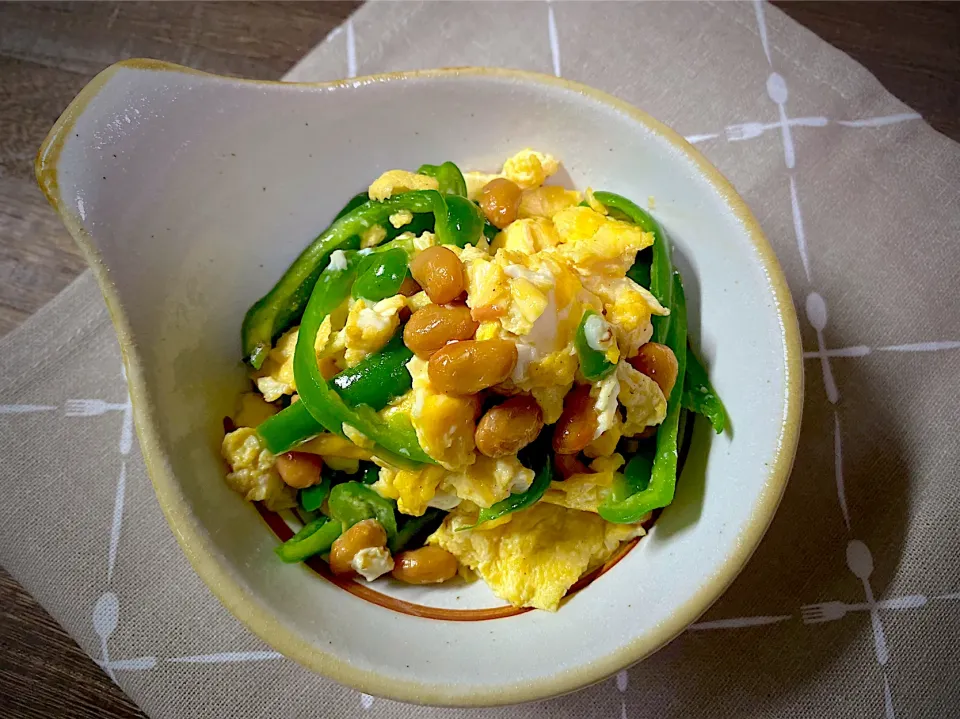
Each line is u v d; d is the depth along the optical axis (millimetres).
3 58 194
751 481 121
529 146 151
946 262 175
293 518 143
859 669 152
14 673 156
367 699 150
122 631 153
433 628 129
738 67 189
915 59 195
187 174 130
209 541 118
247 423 142
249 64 195
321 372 138
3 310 176
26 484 161
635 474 137
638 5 194
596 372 125
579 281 131
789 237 177
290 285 145
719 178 132
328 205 150
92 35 196
